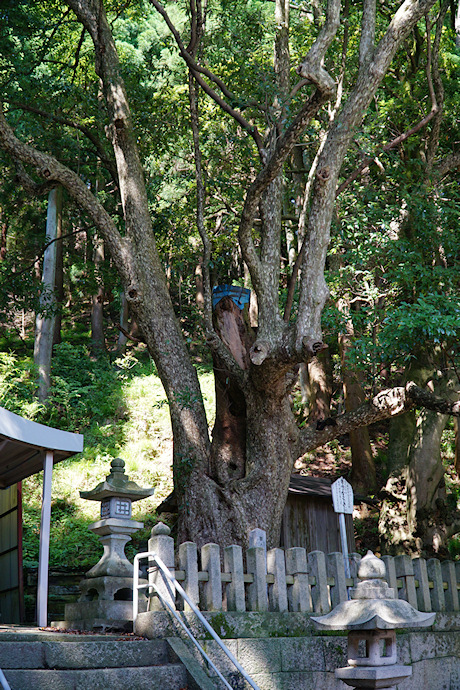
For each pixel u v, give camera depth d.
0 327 27.98
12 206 18.28
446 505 13.20
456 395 13.36
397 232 12.29
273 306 9.18
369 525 15.23
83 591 8.70
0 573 10.66
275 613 7.54
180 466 9.69
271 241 9.59
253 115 12.88
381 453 17.94
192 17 9.97
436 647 8.81
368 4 9.36
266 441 9.37
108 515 8.82
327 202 8.70
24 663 5.92
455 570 9.86
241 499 9.25
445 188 12.93
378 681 5.73
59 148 13.84
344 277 11.63
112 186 21.12
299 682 7.35
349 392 16.39
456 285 11.34
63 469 16.52
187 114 13.39
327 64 12.71
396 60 15.38
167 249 13.73
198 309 12.48
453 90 14.64
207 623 6.46
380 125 12.03
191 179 14.20
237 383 9.53
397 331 9.81
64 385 19.30
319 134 12.03
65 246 26.33
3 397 17.30
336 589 8.33
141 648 6.56
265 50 13.70
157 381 21.06
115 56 11.45
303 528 11.65
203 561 7.38
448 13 16.31
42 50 13.84
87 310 31.31
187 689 6.34
